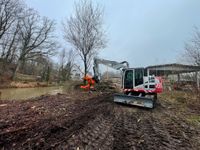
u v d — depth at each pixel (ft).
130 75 32.96
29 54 109.91
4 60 98.94
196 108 30.12
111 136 14.02
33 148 11.19
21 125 16.11
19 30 103.81
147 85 30.83
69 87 73.05
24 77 122.31
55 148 11.25
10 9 93.35
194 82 71.41
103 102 31.83
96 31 63.62
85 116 20.12
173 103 35.22
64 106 27.12
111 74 60.95
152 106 26.30
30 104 29.04
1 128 15.16
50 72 140.97
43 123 16.78
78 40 62.90
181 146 12.82
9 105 27.99
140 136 14.44
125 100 29.30
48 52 114.93
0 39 93.91
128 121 19.22
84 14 62.49
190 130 16.80
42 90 70.85
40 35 111.04
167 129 16.84
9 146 11.47
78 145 11.86
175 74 94.17
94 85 52.42
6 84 79.46
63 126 15.84
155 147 12.37
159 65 95.45
